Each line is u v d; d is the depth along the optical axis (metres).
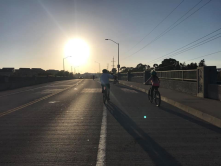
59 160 5.27
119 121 9.30
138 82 40.03
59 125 8.67
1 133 7.63
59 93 22.19
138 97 17.91
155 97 13.36
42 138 7.02
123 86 32.75
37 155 5.60
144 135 7.28
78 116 10.37
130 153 5.69
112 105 13.68
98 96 19.11
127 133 7.52
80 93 22.05
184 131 7.75
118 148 6.06
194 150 5.89
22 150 5.96
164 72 25.97
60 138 7.00
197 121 9.31
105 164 5.02
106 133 7.52
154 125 8.62
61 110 12.03
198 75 15.77
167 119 9.69
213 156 5.47
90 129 8.05
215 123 8.70
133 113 11.04
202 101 13.36
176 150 5.89
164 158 5.36
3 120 9.63
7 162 5.18
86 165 4.98
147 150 5.91
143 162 5.12
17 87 32.56
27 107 13.20
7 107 13.31
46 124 8.85
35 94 21.42
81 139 6.88
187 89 18.06
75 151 5.85
